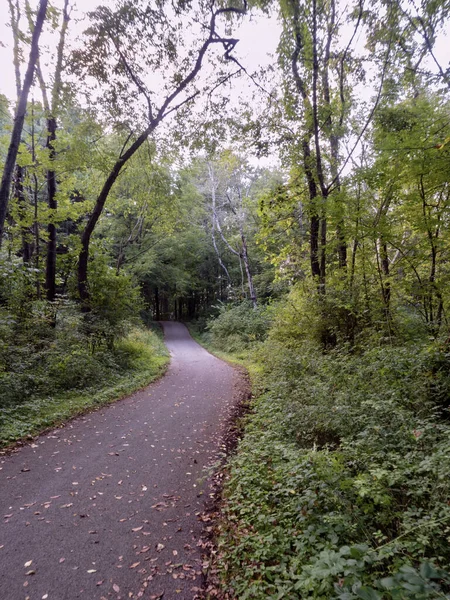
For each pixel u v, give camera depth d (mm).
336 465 3324
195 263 38156
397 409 4242
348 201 7699
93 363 9969
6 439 5754
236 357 17844
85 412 7652
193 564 3084
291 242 13062
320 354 8141
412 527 2498
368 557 2096
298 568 2674
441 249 6898
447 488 2686
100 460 5262
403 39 8312
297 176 11102
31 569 2980
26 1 9430
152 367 13172
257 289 29016
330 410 4941
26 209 11898
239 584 2713
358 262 9016
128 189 18406
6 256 10766
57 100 10133
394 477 2891
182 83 10742
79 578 2893
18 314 9766
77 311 11641
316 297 9352
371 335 7773
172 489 4414
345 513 3000
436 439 3699
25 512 3846
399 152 6301
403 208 7094
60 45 10312
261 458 4797
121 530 3555
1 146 12109
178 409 8156
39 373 8570
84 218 17594
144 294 35938
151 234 24625
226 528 3521
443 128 5852
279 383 7590
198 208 26250
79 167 11430
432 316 7121
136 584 2840
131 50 9891
